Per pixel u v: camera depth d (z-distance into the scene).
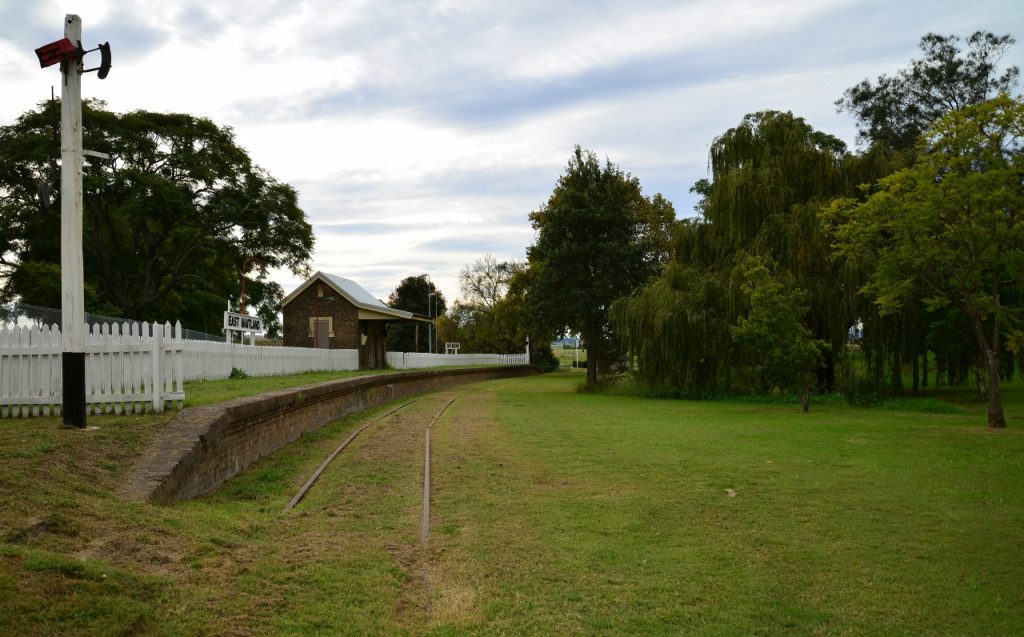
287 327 45.72
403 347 96.38
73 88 10.14
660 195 54.97
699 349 29.67
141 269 49.72
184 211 42.72
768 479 10.60
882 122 48.62
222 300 57.34
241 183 47.88
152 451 9.09
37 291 38.59
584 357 138.50
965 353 28.86
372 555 6.82
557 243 42.31
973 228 18.23
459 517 8.46
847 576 6.40
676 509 8.79
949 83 46.41
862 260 26.50
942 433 16.59
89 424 10.09
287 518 8.37
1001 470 11.39
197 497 9.39
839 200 22.36
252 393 14.91
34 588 4.71
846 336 27.16
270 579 5.95
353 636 4.96
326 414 19.28
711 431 17.03
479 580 6.25
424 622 5.34
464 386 45.91
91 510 6.68
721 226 30.48
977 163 19.73
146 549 6.12
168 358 11.25
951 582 6.24
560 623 5.34
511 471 11.48
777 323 23.39
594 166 42.41
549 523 8.16
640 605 5.73
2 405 11.16
